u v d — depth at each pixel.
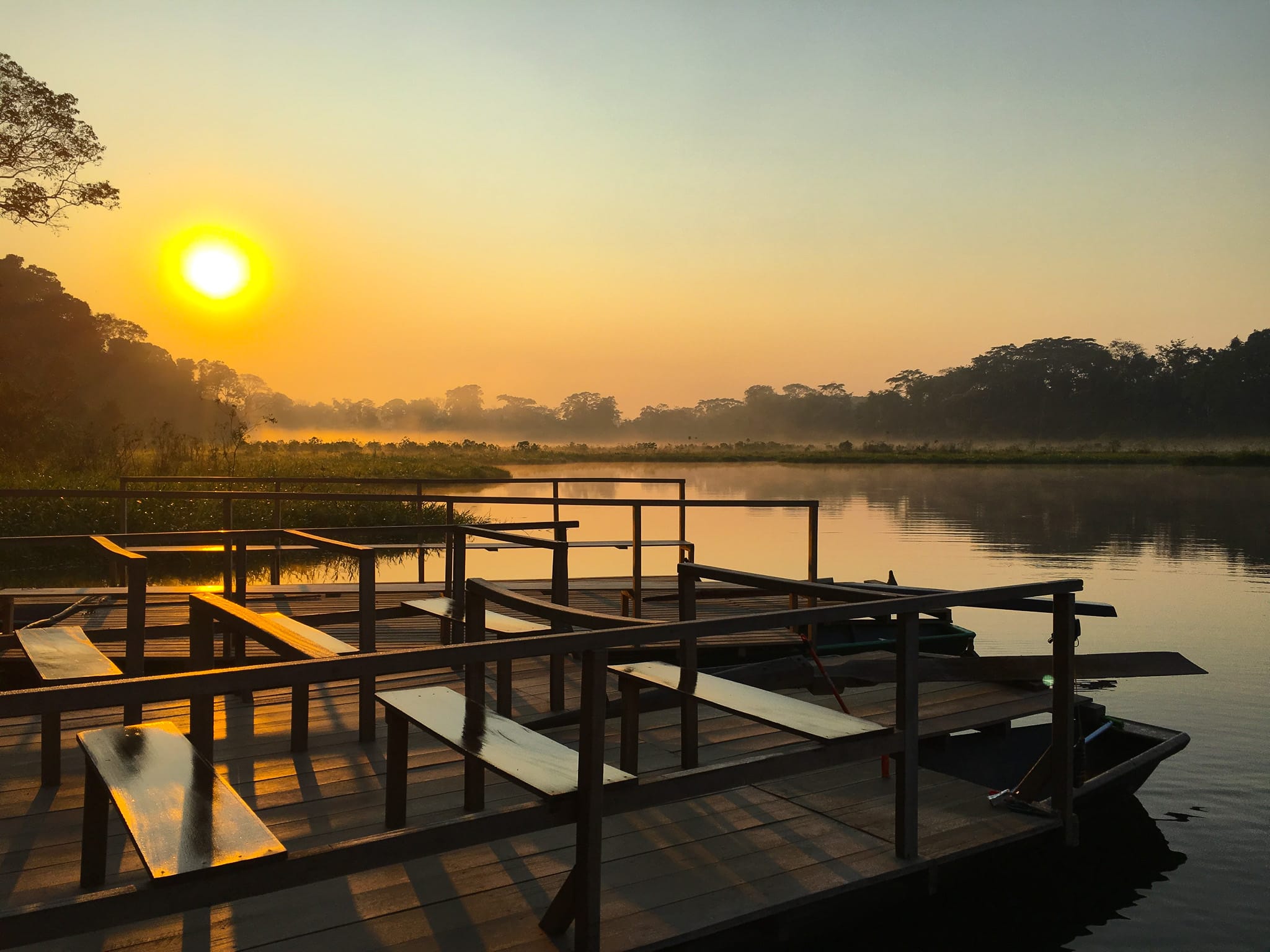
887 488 33.94
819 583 3.92
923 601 3.30
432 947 2.55
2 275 59.41
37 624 5.90
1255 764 5.48
